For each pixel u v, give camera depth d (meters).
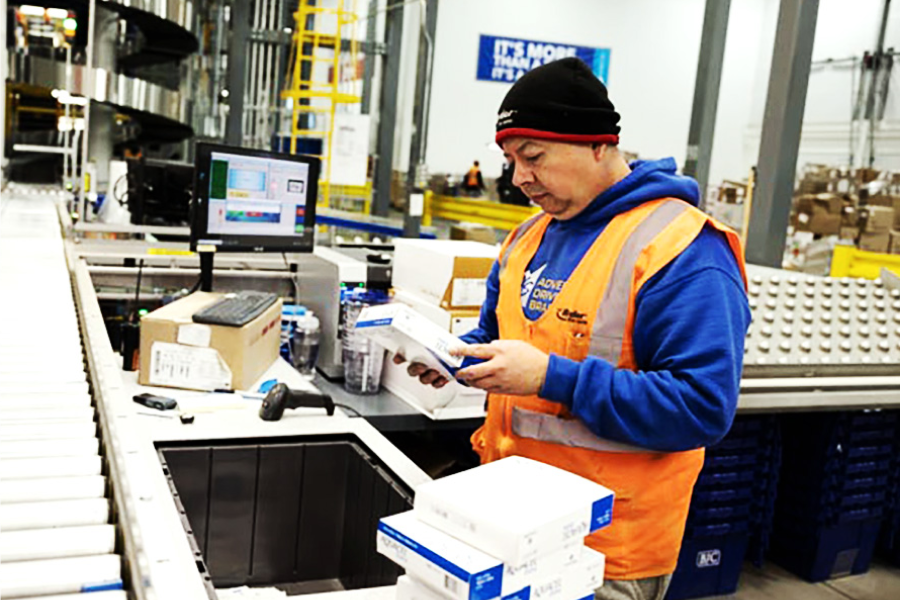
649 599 1.37
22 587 0.72
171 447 1.44
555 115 1.24
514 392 1.21
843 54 9.16
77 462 0.97
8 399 1.16
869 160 8.71
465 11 9.62
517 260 1.48
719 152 11.00
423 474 1.37
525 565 0.78
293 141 6.89
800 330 2.72
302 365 2.44
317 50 7.58
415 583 0.81
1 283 1.95
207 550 1.49
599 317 1.27
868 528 3.26
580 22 10.09
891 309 2.88
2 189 5.63
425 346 1.18
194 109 7.64
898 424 3.22
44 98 8.48
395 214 8.55
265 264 2.70
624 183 1.31
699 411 1.15
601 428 1.18
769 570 3.27
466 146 9.92
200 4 7.03
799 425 3.18
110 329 2.24
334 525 1.57
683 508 1.35
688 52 10.58
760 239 3.64
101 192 4.67
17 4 5.56
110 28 5.42
